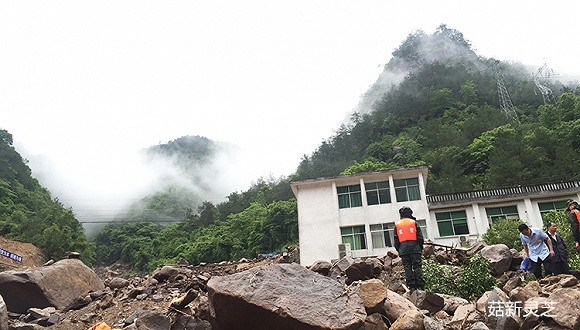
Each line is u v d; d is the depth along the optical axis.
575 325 4.16
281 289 4.25
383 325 4.41
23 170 51.19
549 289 5.68
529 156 37.28
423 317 4.36
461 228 25.67
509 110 60.66
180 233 56.34
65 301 7.91
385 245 24.11
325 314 4.02
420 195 25.16
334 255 24.14
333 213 25.16
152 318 5.16
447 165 41.84
